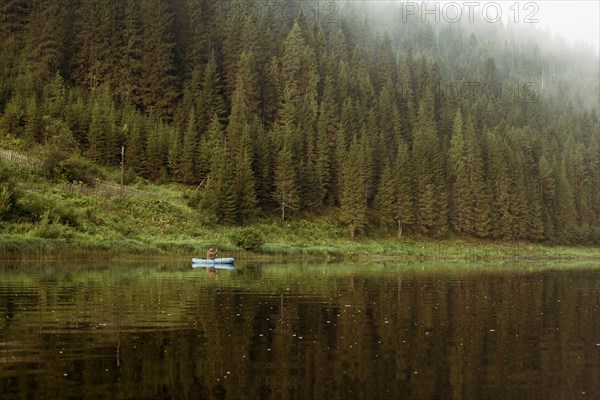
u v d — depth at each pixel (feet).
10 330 59.31
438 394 39.32
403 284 117.39
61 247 177.78
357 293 97.66
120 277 122.21
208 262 182.80
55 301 81.30
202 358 48.11
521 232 362.74
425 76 520.83
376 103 432.66
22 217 196.34
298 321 66.80
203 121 372.58
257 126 354.74
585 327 65.05
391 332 60.80
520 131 453.99
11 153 273.95
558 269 190.39
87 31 407.23
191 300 84.43
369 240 311.27
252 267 173.68
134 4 415.03
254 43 436.76
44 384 40.14
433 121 454.40
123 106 383.24
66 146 281.33
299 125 353.72
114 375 42.60
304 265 190.29
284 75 423.64
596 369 46.09
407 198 325.62
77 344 52.95
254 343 54.24
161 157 314.76
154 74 396.57
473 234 360.07
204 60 446.19
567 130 513.45
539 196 391.24
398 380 42.52
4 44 400.06
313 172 327.88
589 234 390.42
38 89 349.00
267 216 304.30
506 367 46.57
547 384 41.93
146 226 236.02
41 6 418.92
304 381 41.83
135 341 54.44
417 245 319.88
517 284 121.70
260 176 316.40
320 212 329.93
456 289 108.27
